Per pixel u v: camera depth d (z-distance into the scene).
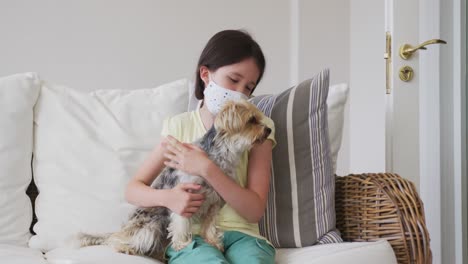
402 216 1.32
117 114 1.67
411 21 1.92
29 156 1.61
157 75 2.39
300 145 1.45
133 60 2.36
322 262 1.22
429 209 1.94
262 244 1.27
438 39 1.84
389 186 1.38
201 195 1.23
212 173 1.23
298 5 2.52
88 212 1.53
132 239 1.27
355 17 2.46
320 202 1.42
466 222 1.96
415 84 1.92
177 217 1.23
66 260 1.19
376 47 2.19
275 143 1.41
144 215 1.30
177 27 2.41
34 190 1.68
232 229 1.30
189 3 2.43
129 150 1.61
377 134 2.12
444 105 1.97
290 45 2.58
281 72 2.57
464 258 1.95
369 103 2.23
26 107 1.60
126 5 2.35
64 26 2.28
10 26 2.21
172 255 1.24
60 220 1.53
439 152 1.95
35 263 1.20
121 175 1.57
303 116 1.46
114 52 2.34
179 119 1.44
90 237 1.38
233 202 1.25
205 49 1.44
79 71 2.29
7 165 1.54
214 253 1.18
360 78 2.35
